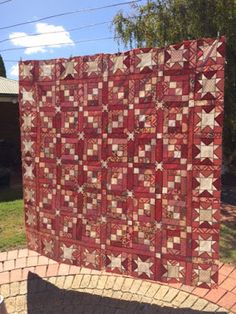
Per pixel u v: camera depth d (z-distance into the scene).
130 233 4.30
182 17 8.96
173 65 3.92
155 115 4.05
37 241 5.01
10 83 13.05
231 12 8.56
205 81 3.79
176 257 4.08
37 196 4.93
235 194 9.47
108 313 4.39
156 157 4.09
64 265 5.38
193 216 3.97
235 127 9.41
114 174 4.34
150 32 9.54
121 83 4.21
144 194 4.19
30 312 4.49
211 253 3.94
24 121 4.93
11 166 13.37
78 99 4.48
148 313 4.32
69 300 4.66
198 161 3.90
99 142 4.39
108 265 4.46
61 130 4.63
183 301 4.46
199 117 3.85
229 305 4.35
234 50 8.77
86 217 4.55
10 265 5.46
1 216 7.71
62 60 4.56
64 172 4.66
